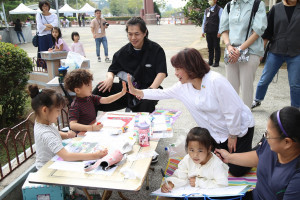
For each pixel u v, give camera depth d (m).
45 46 7.44
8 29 17.47
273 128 1.67
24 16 31.86
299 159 1.70
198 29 25.77
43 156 2.41
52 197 2.35
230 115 2.54
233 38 4.09
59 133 2.62
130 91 3.04
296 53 4.06
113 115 3.25
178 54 2.51
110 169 2.12
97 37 9.80
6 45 4.62
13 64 4.55
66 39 19.30
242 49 3.95
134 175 2.02
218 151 2.47
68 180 2.00
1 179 2.72
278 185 1.76
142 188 2.96
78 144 2.47
